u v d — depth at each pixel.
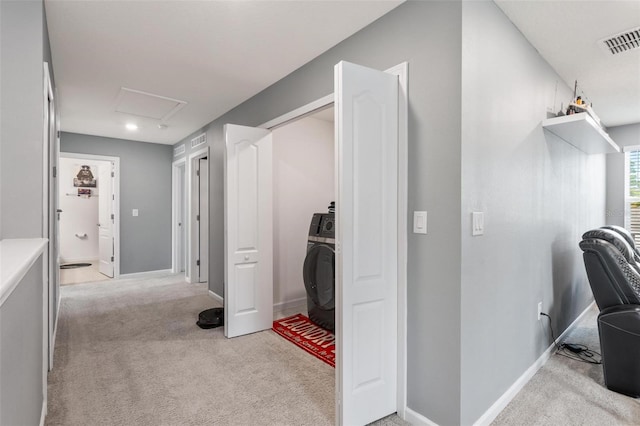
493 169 1.88
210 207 4.49
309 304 3.48
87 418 1.84
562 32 2.23
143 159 5.77
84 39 2.39
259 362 2.54
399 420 1.86
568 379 2.32
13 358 1.01
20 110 1.77
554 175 2.77
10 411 0.97
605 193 4.79
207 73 2.97
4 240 1.68
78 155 5.14
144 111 4.03
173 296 4.45
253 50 2.54
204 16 2.11
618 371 2.13
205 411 1.92
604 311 2.24
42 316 1.78
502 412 1.94
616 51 2.48
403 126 1.87
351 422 1.73
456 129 1.64
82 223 7.32
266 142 3.26
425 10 1.80
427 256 1.76
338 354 1.71
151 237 5.86
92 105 3.80
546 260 2.61
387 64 2.02
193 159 5.25
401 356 1.87
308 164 4.29
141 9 2.04
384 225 1.84
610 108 3.90
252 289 3.16
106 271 5.73
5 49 1.75
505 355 2.02
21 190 1.76
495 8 1.93
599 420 1.87
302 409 1.94
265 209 3.25
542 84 2.57
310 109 2.71
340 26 2.20
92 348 2.77
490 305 1.85
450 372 1.66
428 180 1.76
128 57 2.66
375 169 1.80
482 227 1.77
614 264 2.22
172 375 2.33
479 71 1.76
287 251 4.07
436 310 1.72
